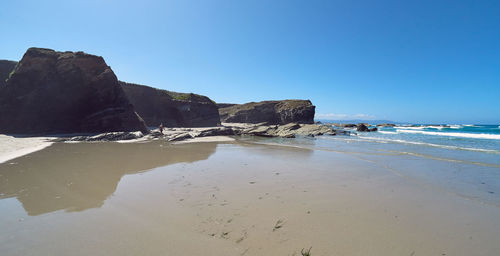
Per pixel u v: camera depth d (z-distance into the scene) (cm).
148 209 510
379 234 421
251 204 557
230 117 10600
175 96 6366
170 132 3259
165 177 800
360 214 511
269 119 10119
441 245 389
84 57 2839
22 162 983
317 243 383
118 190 643
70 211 489
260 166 1030
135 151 1415
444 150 1681
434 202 602
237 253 350
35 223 428
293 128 4034
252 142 2236
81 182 711
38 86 2550
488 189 727
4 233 388
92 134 2514
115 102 2939
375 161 1205
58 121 2586
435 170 998
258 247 368
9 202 532
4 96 2442
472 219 500
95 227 418
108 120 2766
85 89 2755
